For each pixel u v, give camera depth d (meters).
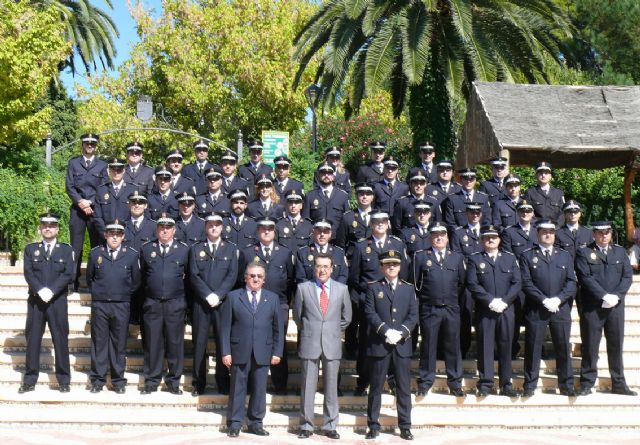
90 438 7.58
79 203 10.24
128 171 10.61
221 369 8.47
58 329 8.42
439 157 17.27
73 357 9.02
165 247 8.59
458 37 16.17
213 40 31.88
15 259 13.95
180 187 10.61
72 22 31.36
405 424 7.81
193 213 9.84
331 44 16.16
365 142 23.42
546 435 8.09
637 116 13.72
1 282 10.63
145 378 8.52
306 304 7.96
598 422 8.31
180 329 8.52
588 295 8.82
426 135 17.31
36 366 8.41
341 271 8.80
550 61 20.12
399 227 10.38
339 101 26.20
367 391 8.71
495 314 8.59
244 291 7.97
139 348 9.48
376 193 10.81
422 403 8.48
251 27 31.83
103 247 8.62
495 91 14.25
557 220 10.48
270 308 7.96
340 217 10.41
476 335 8.70
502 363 8.64
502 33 16.80
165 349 8.66
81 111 35.12
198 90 31.34
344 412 8.40
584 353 8.82
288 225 9.60
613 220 18.70
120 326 8.48
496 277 8.61
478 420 8.25
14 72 17.34
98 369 8.45
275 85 30.86
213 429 8.02
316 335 7.88
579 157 13.66
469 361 9.32
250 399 7.93
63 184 17.34
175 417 8.02
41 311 8.42
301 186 10.95
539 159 13.70
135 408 8.26
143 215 9.77
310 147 24.36
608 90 14.26
